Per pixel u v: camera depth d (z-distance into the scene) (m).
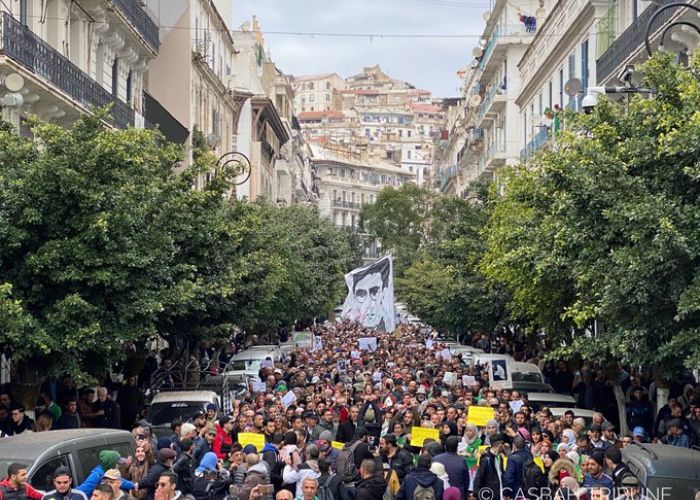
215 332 31.38
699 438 21.86
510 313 40.19
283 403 26.28
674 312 18.69
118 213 22.02
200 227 29.00
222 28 66.81
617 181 19.88
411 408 22.78
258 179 83.00
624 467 15.91
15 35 27.45
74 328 21.42
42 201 21.67
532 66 60.09
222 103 67.12
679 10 30.14
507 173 35.28
